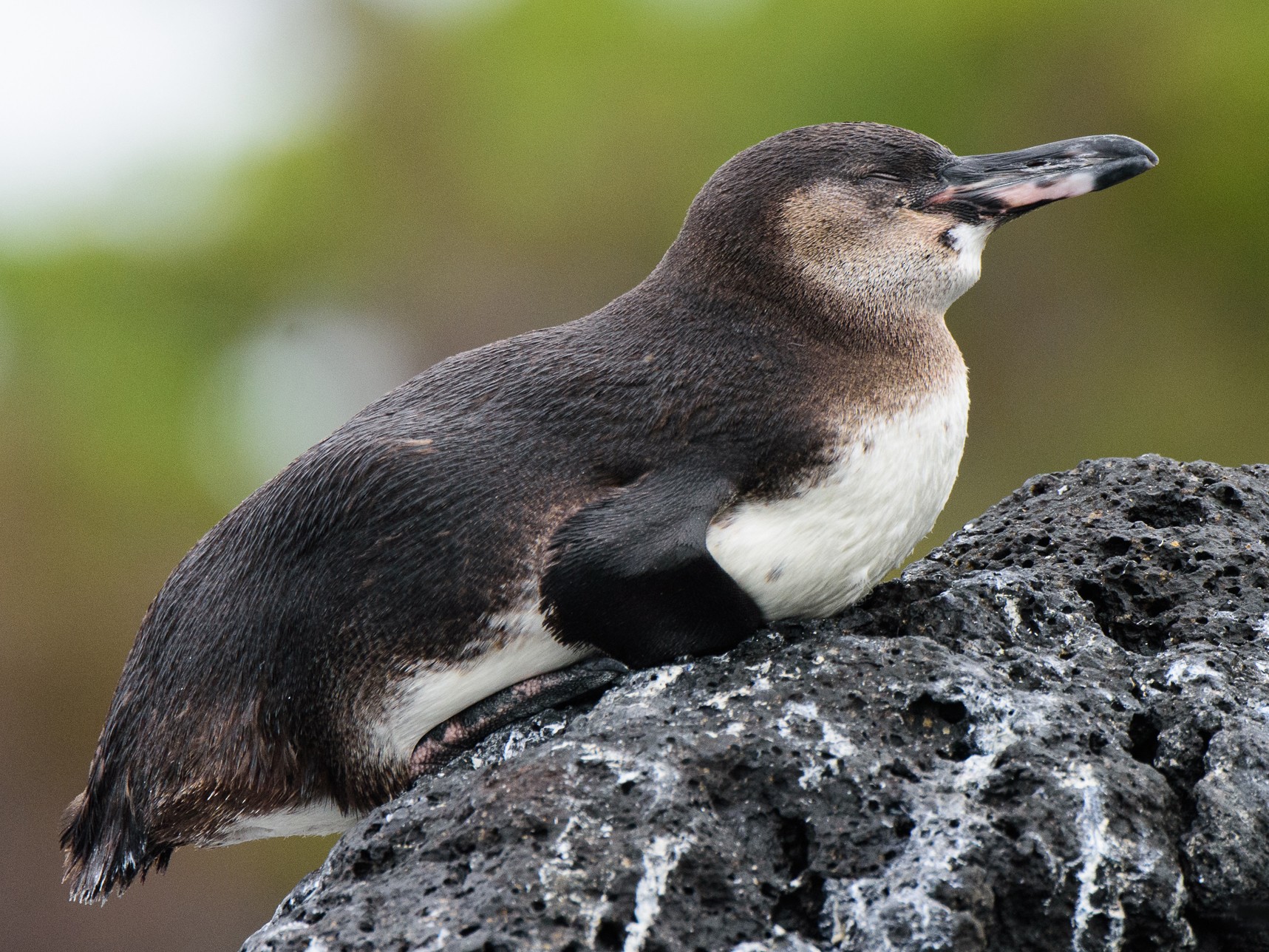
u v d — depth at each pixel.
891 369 10.48
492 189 41.25
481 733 10.05
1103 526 11.41
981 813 8.62
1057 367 34.84
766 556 10.01
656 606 9.60
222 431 40.78
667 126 40.06
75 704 32.84
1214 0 35.62
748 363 10.24
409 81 43.91
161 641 10.47
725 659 9.71
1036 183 10.90
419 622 9.84
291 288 42.94
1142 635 10.62
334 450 10.09
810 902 8.64
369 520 9.87
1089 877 8.50
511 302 40.22
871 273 10.63
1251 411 34.47
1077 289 35.00
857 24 38.34
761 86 39.44
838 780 8.87
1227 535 11.16
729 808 8.88
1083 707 9.38
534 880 8.41
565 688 9.97
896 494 10.38
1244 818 8.70
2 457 36.59
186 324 42.72
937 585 10.74
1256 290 34.78
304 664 10.02
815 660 9.48
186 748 10.26
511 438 10.04
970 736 9.15
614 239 39.84
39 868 30.75
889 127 11.11
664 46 41.66
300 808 10.53
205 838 10.69
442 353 40.47
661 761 8.88
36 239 43.34
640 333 10.50
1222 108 34.59
